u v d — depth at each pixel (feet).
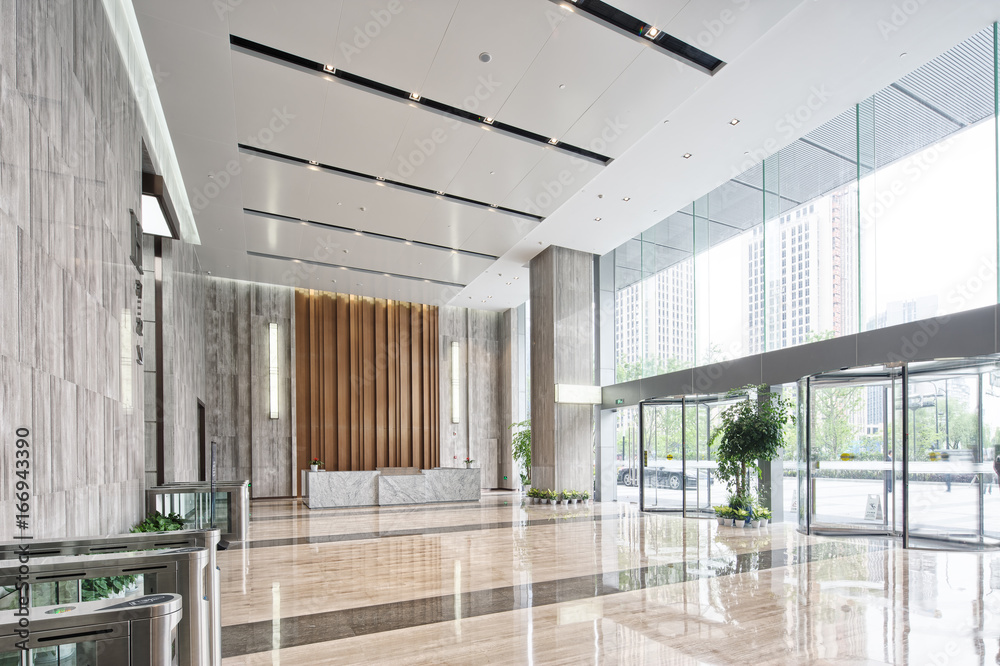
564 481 48.60
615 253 54.65
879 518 28.17
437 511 43.19
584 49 23.30
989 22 24.18
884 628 14.38
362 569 22.40
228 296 58.03
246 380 57.77
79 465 15.47
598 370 52.80
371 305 65.16
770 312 37.22
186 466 36.99
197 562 8.57
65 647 6.39
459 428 69.72
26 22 12.33
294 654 13.24
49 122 13.64
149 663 6.47
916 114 28.84
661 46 23.81
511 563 23.20
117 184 20.15
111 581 9.90
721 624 14.90
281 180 33.17
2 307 11.01
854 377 28.94
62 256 14.39
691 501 39.86
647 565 22.48
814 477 30.07
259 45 23.04
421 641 14.01
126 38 21.75
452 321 71.20
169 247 31.14
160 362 30.19
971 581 19.16
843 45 25.39
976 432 25.52
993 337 24.18
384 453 63.93
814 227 34.40
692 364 43.98
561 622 15.33
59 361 14.07
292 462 58.70
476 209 37.65
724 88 28.22
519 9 21.15
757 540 28.12
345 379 62.75
